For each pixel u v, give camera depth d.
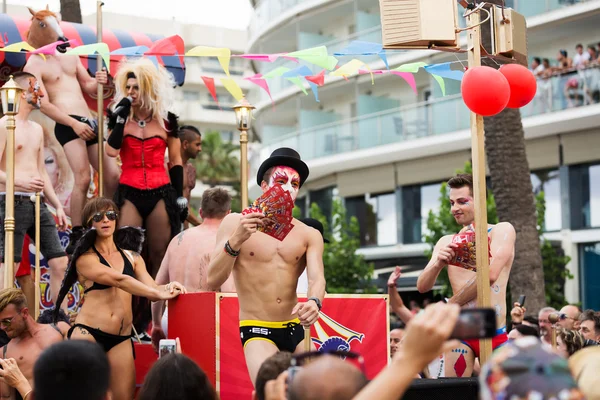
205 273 7.45
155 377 3.70
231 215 5.57
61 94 9.48
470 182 6.41
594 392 2.82
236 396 6.12
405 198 28.47
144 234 8.24
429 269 6.53
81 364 2.92
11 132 7.45
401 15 5.54
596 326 8.28
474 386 5.14
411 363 2.20
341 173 30.27
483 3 5.59
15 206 8.43
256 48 34.00
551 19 23.17
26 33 10.00
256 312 5.45
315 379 2.46
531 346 2.06
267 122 34.34
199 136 10.20
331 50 30.12
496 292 6.38
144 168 8.31
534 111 23.41
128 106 8.12
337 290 22.02
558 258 20.16
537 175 24.97
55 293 8.86
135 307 8.86
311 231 5.57
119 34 10.68
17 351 6.61
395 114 27.41
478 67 5.30
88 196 10.27
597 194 23.72
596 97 22.22
